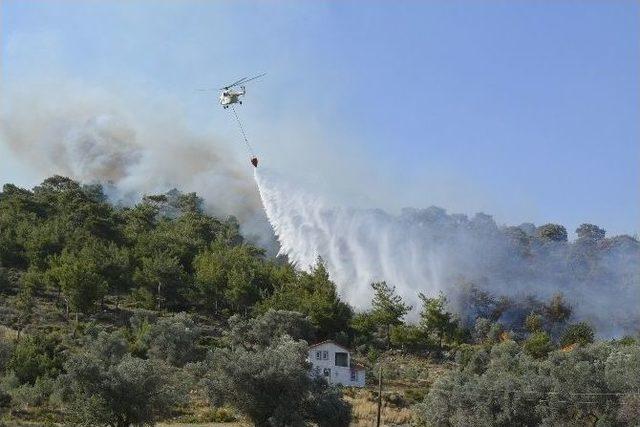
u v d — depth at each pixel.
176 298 126.19
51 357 85.44
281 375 71.69
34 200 155.12
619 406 68.81
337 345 99.94
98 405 64.69
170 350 95.94
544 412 70.94
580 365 73.38
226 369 72.25
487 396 73.94
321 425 72.75
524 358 97.94
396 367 111.88
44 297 116.88
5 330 98.19
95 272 115.75
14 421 66.06
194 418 76.38
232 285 124.69
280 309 120.25
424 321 130.00
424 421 80.25
